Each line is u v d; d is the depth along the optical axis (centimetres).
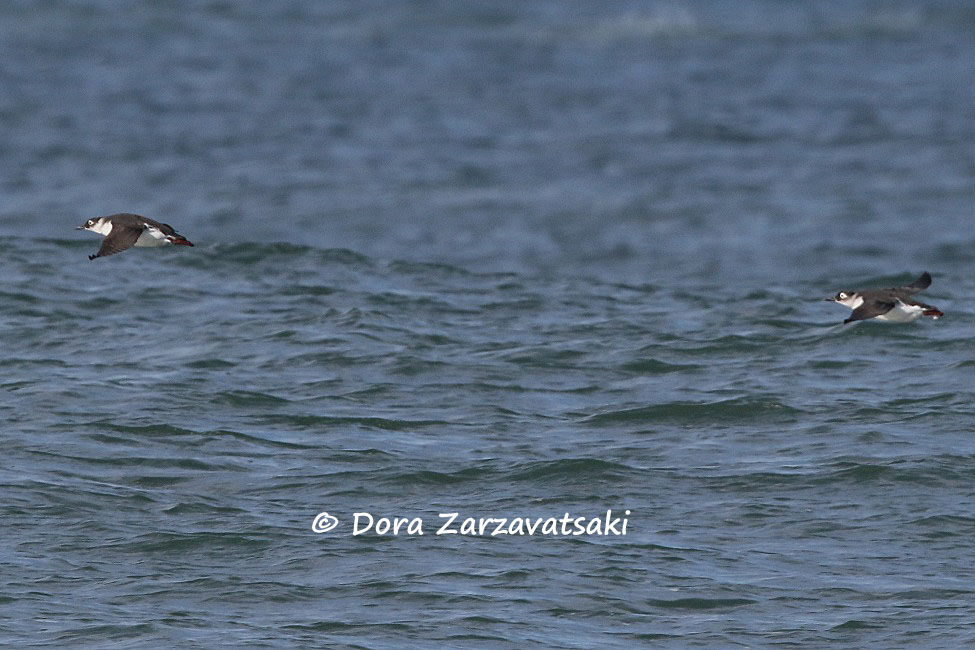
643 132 9906
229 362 4700
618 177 8594
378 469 3897
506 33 13825
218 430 4131
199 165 8756
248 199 7925
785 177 8644
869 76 11912
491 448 4056
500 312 5406
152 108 10500
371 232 7306
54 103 10600
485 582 3319
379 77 11850
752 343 4988
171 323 5097
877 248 6994
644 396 4475
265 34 13612
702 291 5897
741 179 8581
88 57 12406
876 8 14888
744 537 3553
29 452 3934
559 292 5766
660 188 8319
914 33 13775
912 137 9750
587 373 4694
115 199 7825
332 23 14138
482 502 3722
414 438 4128
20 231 7019
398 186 8306
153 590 3256
